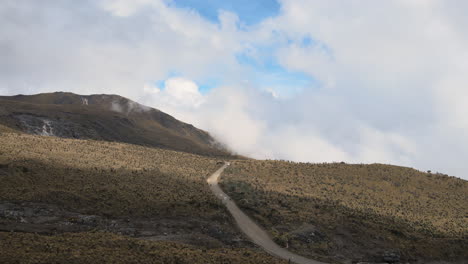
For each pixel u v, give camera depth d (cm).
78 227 4375
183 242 4444
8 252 2773
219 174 11000
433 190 10262
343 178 10931
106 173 7212
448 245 5788
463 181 11350
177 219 5359
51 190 5369
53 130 18075
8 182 5431
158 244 3812
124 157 10062
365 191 9619
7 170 5856
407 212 7850
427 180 11225
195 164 11950
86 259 2889
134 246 3572
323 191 9219
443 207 8712
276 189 8831
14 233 3434
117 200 5550
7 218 4203
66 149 9300
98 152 10000
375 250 5362
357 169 12081
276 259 4225
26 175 5912
